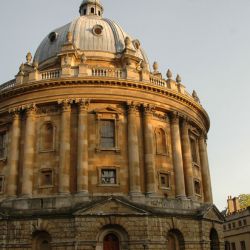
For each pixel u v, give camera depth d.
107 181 38.44
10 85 45.03
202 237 39.03
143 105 41.22
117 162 38.97
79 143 38.41
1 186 40.31
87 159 38.28
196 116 47.84
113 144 40.06
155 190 38.81
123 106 41.19
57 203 36.22
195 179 44.78
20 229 35.56
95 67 41.75
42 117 40.78
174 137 42.94
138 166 38.94
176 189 41.03
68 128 39.22
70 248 34.06
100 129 40.19
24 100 41.09
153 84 41.81
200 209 40.56
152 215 36.31
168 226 37.09
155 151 41.19
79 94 40.12
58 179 37.88
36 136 40.25
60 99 40.09
